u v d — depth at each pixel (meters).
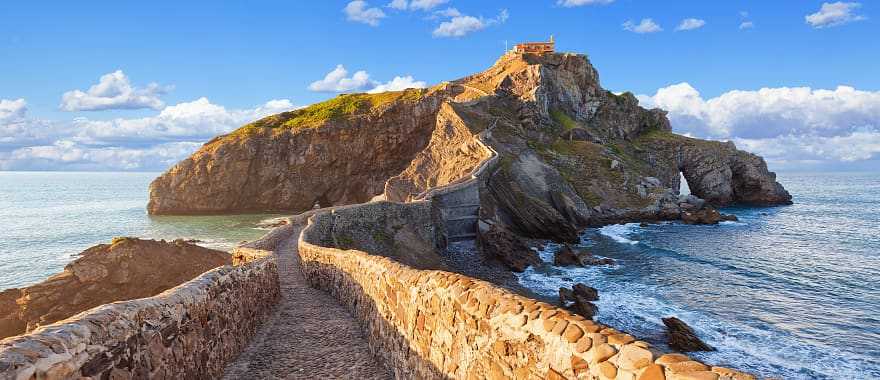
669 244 55.91
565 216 66.56
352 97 124.69
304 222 46.78
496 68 110.88
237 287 11.23
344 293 15.34
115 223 82.75
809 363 22.95
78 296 24.25
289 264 25.56
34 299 23.58
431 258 42.41
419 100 102.31
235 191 99.31
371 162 103.44
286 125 107.31
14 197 167.00
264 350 11.11
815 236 61.19
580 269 43.84
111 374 5.30
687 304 32.66
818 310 31.31
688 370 3.50
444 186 54.84
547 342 4.65
